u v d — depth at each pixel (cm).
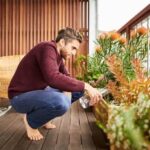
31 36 856
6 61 530
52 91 277
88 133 302
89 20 847
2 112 442
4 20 853
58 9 855
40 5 855
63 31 270
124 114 69
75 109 461
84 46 843
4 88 509
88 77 462
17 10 854
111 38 322
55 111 272
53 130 318
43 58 257
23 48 855
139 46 288
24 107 276
